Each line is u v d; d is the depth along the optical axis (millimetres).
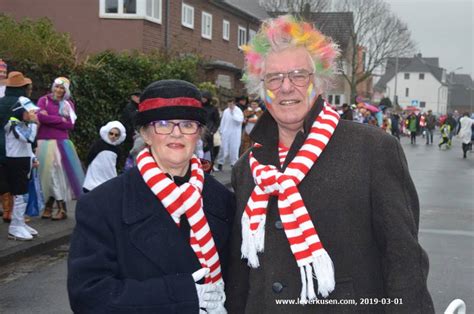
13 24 12414
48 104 7812
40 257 6641
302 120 2340
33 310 4957
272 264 2279
